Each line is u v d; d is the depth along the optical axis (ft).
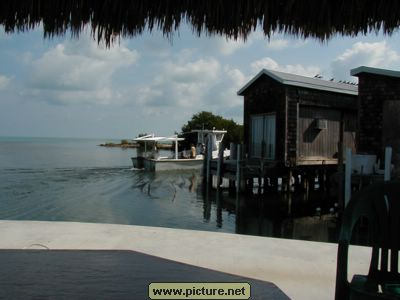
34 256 6.06
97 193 51.88
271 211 40.75
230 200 47.21
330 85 54.39
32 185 58.85
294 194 50.85
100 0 8.00
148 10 8.15
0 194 49.73
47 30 8.07
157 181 64.95
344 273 5.27
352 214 5.44
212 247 10.91
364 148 38.75
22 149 209.97
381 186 5.66
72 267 5.41
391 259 5.60
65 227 12.75
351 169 33.24
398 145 36.70
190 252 10.43
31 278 4.85
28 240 11.14
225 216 38.45
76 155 151.94
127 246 10.80
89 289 4.44
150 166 80.53
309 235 30.53
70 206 42.55
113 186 58.70
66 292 4.32
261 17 8.30
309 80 54.39
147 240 11.43
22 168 87.61
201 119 146.82
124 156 147.33
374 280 5.54
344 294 5.22
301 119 52.13
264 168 49.11
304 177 52.54
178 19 8.13
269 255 10.32
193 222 35.81
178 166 79.97
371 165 33.55
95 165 98.27
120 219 36.65
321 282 8.63
